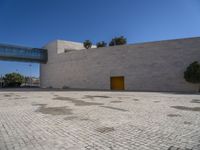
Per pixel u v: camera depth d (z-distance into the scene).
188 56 27.50
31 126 6.45
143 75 30.98
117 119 7.48
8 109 10.35
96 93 23.33
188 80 24.91
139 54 31.59
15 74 71.06
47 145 4.54
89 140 4.90
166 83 28.86
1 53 44.00
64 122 7.00
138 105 11.63
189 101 13.73
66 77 42.50
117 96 18.52
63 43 47.19
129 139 4.96
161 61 29.52
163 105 11.58
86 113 8.88
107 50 35.25
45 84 50.19
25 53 47.19
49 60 48.75
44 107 11.04
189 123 6.71
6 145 4.56
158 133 5.48
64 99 15.90
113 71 34.28
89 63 37.78
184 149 4.21
